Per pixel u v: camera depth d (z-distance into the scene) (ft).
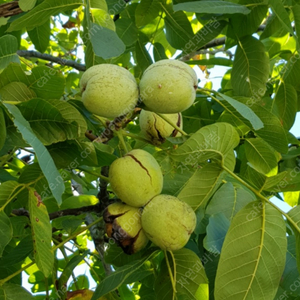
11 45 1.00
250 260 1.00
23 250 1.30
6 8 1.26
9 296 1.05
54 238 1.57
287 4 1.43
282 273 1.05
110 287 1.00
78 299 1.24
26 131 0.82
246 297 0.99
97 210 1.46
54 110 1.02
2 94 1.02
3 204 1.03
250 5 1.39
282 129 1.15
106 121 1.21
